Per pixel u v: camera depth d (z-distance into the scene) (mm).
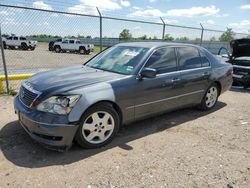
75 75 4367
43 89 3812
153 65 4711
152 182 3271
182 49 5391
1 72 10164
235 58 9781
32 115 3662
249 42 9453
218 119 5805
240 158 4008
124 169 3539
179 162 3789
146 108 4656
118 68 4660
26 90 4066
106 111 4066
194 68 5578
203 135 4852
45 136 3693
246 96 8281
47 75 4449
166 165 3689
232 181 3371
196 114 6062
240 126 5430
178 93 5211
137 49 4941
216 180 3377
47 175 3328
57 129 3574
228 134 4965
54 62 16234
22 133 4531
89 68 4902
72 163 3637
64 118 3604
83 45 26219
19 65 13953
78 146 4125
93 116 3951
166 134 4809
